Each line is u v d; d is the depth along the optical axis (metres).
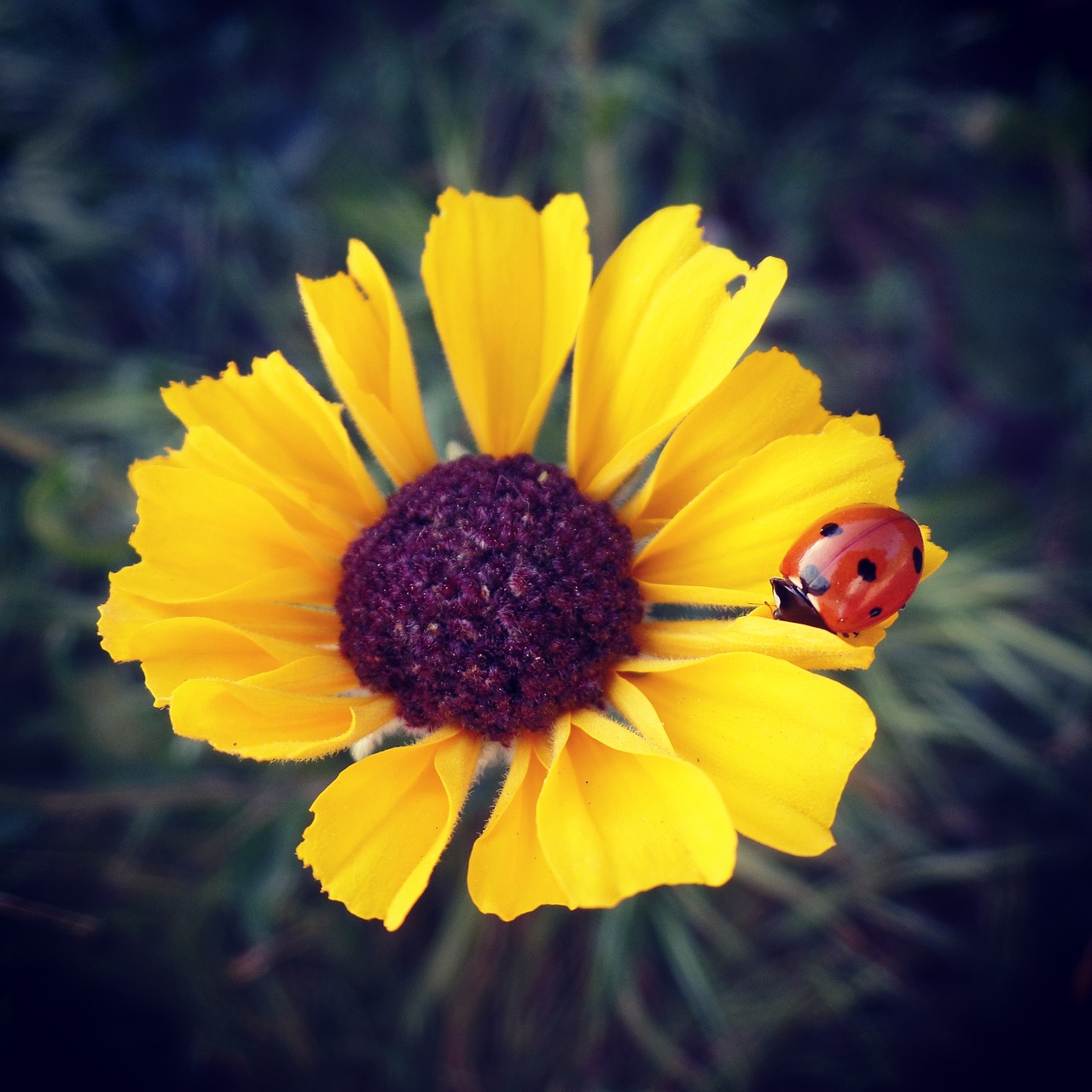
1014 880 0.11
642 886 0.06
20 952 0.10
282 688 0.06
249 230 0.12
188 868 0.10
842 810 0.10
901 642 0.10
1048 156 0.12
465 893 0.10
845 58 0.13
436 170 0.12
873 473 0.06
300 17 0.13
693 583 0.07
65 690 0.10
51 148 0.12
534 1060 0.11
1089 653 0.10
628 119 0.11
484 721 0.06
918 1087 0.11
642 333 0.07
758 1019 0.10
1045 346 0.12
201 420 0.07
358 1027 0.11
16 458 0.11
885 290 0.12
